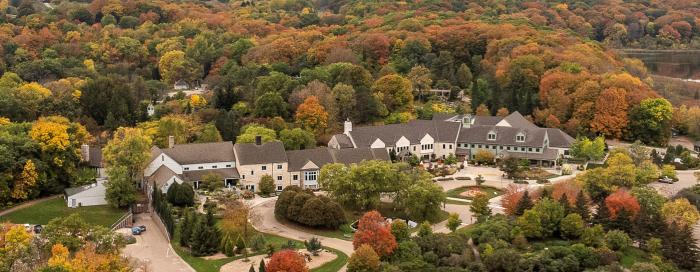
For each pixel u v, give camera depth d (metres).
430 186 146.00
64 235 107.25
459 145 196.75
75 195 147.75
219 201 146.62
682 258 120.44
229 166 163.25
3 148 146.38
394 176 149.12
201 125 192.38
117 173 148.50
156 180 151.88
